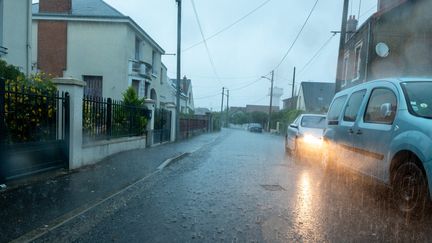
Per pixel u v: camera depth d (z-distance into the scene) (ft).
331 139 26.66
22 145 20.93
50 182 22.25
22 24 44.68
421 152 14.71
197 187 23.20
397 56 61.21
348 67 79.71
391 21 61.62
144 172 27.76
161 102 107.86
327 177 27.32
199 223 15.47
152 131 49.83
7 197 18.19
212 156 42.63
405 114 17.04
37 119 22.86
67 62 75.66
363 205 18.75
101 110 32.83
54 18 74.90
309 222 15.78
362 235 14.11
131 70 78.18
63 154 25.30
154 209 17.63
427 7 57.41
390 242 13.38
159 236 13.83
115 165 29.99
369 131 19.94
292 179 26.81
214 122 167.53
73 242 13.14
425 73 57.77
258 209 17.89
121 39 75.72
